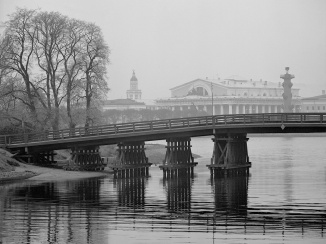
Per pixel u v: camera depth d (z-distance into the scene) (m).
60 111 122.06
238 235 56.56
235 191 82.38
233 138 100.12
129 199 76.00
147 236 56.53
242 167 101.56
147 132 100.31
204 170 112.12
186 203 72.94
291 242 54.31
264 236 56.19
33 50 121.69
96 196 78.44
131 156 101.38
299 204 71.19
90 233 57.81
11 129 117.19
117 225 60.75
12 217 64.69
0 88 119.31
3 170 98.81
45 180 94.06
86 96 121.50
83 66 121.69
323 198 75.50
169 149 100.19
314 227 59.28
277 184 89.00
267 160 135.00
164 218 63.84
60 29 121.75
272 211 67.06
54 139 105.69
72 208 69.62
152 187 87.06
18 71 120.62
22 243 54.78
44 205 71.62
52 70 122.00
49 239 55.97
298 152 164.75
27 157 107.69
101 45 122.44
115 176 98.12
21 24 121.25
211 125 99.12
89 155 106.69
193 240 55.16
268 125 96.81
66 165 105.50
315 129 96.81
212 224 60.81
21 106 121.31
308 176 99.19
